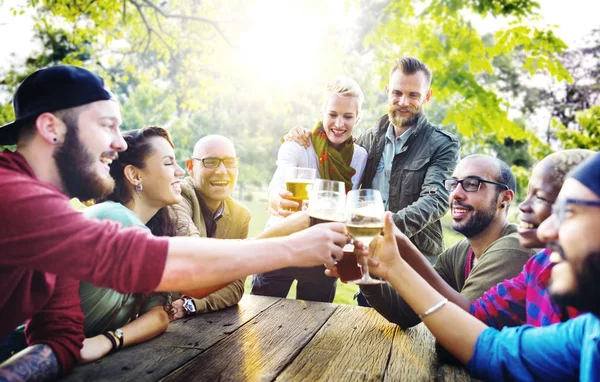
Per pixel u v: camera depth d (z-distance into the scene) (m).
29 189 1.21
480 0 5.62
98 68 9.41
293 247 1.39
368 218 1.47
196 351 1.56
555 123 9.82
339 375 1.39
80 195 1.46
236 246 1.33
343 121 2.99
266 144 21.92
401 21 6.06
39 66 8.43
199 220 2.45
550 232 0.98
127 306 1.73
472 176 1.95
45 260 1.20
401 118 3.07
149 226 2.12
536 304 1.43
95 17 7.18
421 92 3.05
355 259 1.62
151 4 7.58
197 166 2.50
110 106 1.43
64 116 1.35
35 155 1.36
